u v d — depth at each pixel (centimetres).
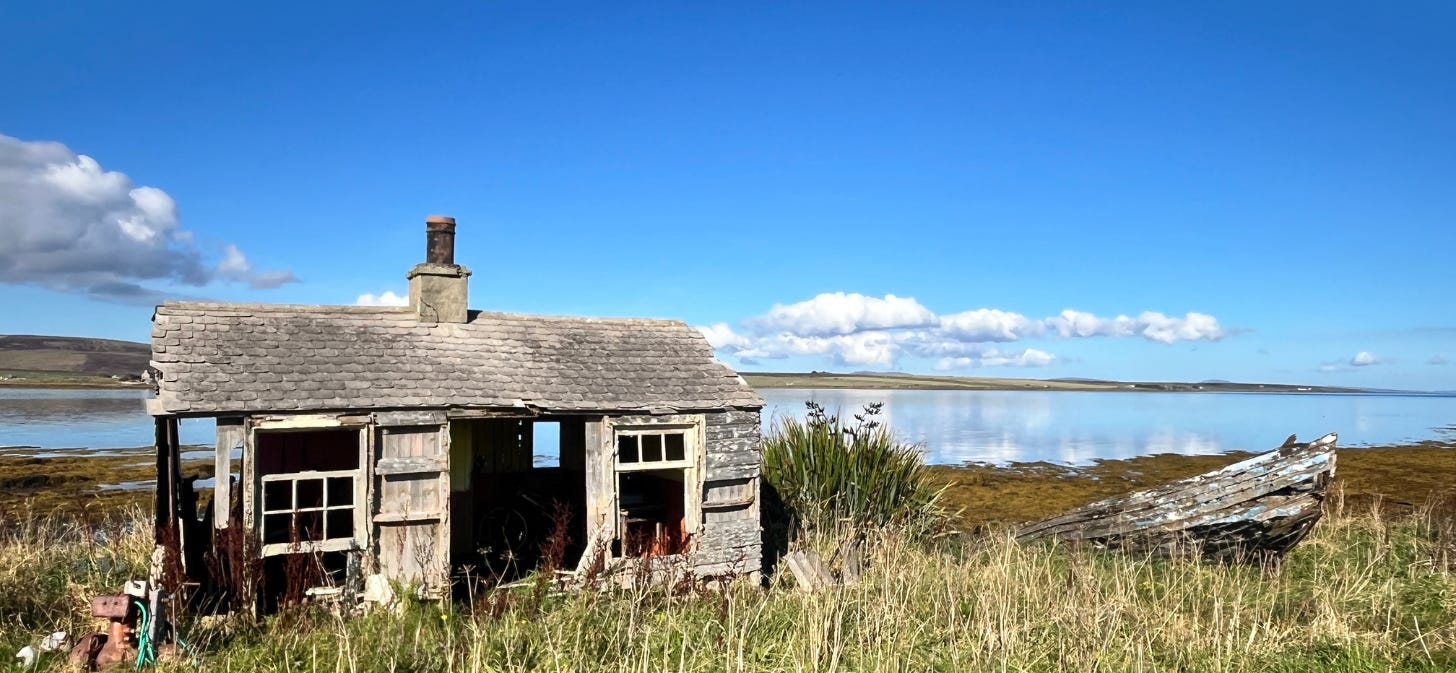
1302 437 4947
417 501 980
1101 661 834
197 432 4503
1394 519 1716
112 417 5775
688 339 1266
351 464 1064
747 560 1125
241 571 886
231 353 994
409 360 1060
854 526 1351
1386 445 4316
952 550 1372
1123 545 1395
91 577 1089
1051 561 1309
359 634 852
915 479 1534
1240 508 1302
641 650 829
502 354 1123
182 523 983
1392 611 998
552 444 3859
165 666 796
